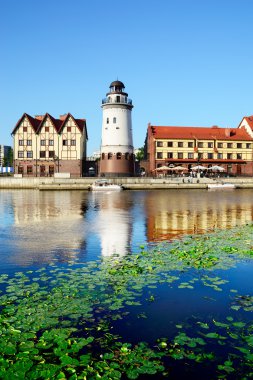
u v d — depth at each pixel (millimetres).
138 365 5676
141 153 122438
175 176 77625
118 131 79000
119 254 13305
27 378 5223
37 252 13656
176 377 5402
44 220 23484
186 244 15148
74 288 9133
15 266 11539
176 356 5922
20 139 81062
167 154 84438
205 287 9375
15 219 24000
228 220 23281
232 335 6621
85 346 6258
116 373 5402
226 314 7645
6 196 50062
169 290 9117
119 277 10156
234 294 8875
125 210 30297
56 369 5449
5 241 15953
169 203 37656
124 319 7375
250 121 93125
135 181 70438
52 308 7844
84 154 88375
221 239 16172
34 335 6562
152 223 21906
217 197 47625
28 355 5859
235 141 87188
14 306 7922
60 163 81125
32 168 81312
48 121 81250
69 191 65188
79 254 13312
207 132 90062
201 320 7344
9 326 6863
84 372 5359
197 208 31812
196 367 5652
